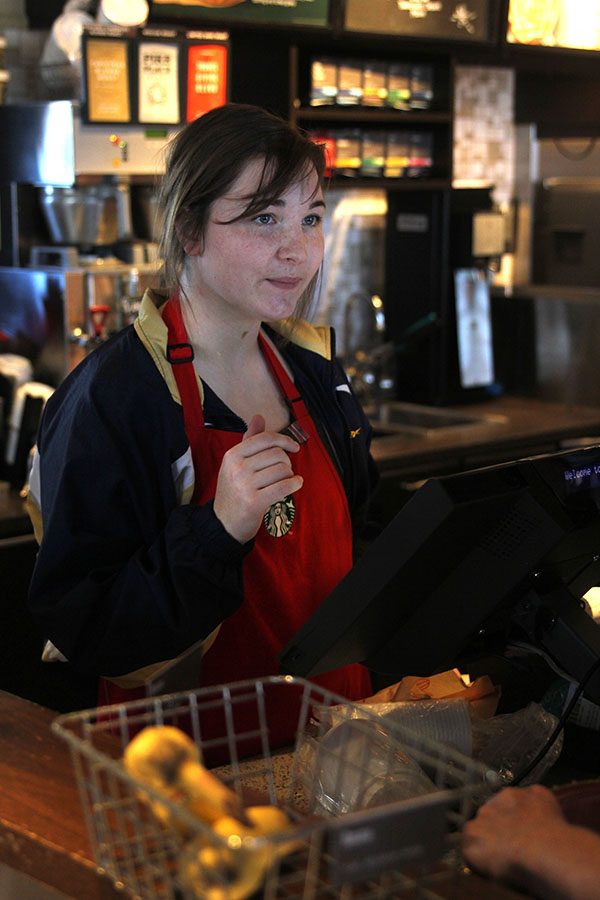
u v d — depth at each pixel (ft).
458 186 14.44
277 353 5.77
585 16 13.76
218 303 5.32
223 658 5.32
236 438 5.32
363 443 6.07
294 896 2.77
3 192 11.02
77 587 4.95
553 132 15.20
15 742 3.90
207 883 2.52
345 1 11.62
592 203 15.26
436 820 2.65
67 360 10.57
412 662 4.35
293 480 4.69
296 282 5.08
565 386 14.20
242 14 11.02
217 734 5.16
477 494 3.81
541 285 15.78
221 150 4.90
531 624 4.44
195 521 4.80
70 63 10.55
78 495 5.07
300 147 4.95
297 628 5.46
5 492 9.95
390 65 12.75
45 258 10.95
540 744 4.35
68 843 3.18
